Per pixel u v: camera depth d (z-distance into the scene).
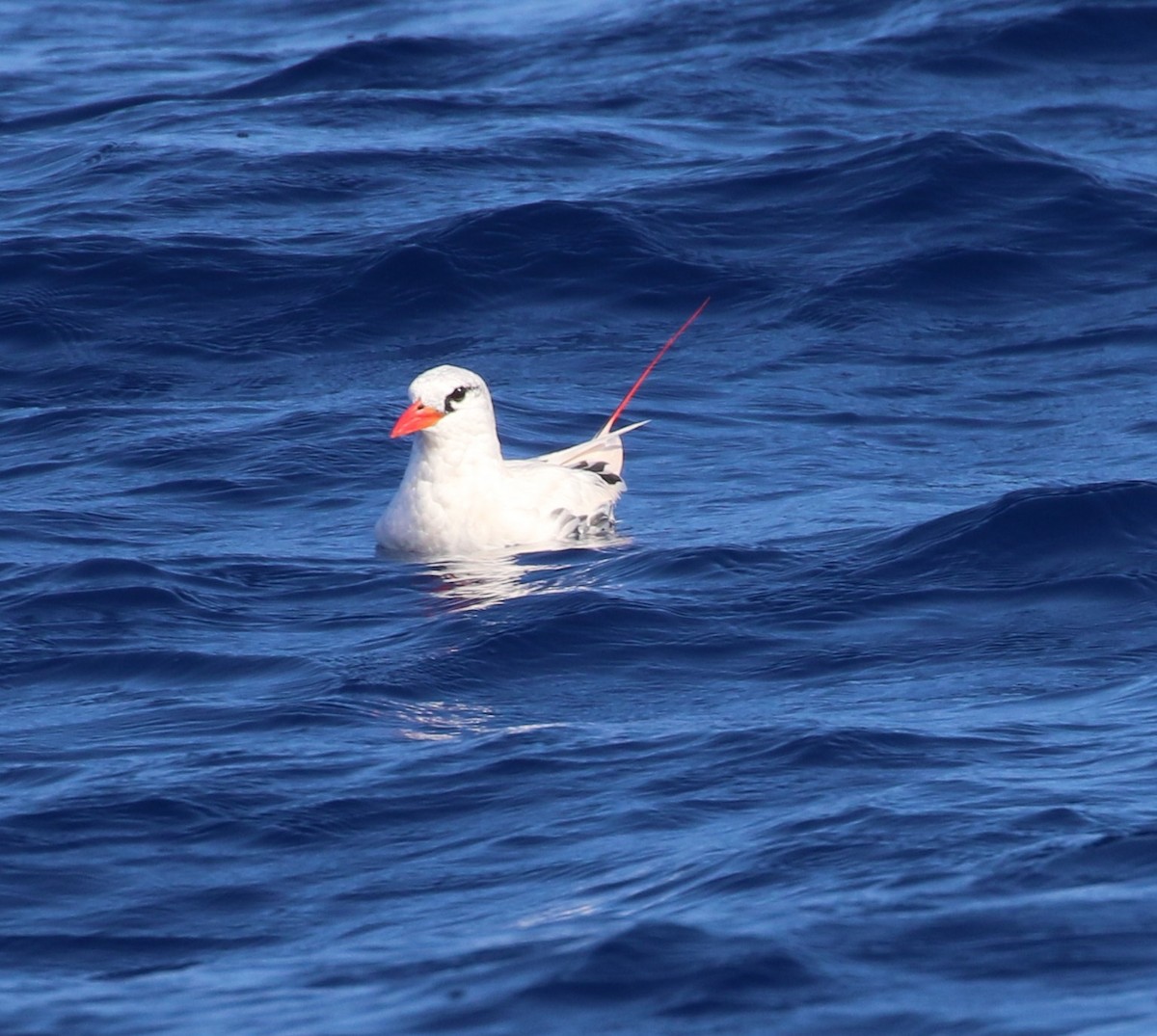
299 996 23.98
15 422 61.88
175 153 90.56
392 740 34.19
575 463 50.88
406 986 23.95
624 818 29.88
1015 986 22.89
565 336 69.88
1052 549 44.81
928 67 102.69
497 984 23.61
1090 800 29.02
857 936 24.33
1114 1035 21.45
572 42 113.56
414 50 111.88
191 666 39.47
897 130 93.88
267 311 72.38
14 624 42.38
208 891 28.06
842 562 44.94
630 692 37.00
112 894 28.00
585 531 48.97
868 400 62.34
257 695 37.25
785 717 34.47
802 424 59.91
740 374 65.31
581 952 24.16
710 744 33.00
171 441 58.53
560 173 87.06
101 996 24.53
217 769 32.69
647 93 101.00
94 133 97.12
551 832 29.58
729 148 91.12
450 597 43.69
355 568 46.78
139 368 67.56
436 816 30.50
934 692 36.06
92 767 33.09
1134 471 53.25
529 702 36.53
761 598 42.50
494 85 105.88
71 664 39.84
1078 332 68.62
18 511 52.03
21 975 25.41
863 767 31.48
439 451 47.91
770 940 24.19
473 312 72.12
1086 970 23.19
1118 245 76.75
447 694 37.06
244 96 105.69
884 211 79.94
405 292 73.25
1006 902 25.22
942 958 23.66
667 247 76.56
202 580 45.69
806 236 78.19
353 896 27.67
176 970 25.44
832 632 40.38
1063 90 100.00
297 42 121.44
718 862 27.44
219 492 54.09
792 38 110.00
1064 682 36.28
